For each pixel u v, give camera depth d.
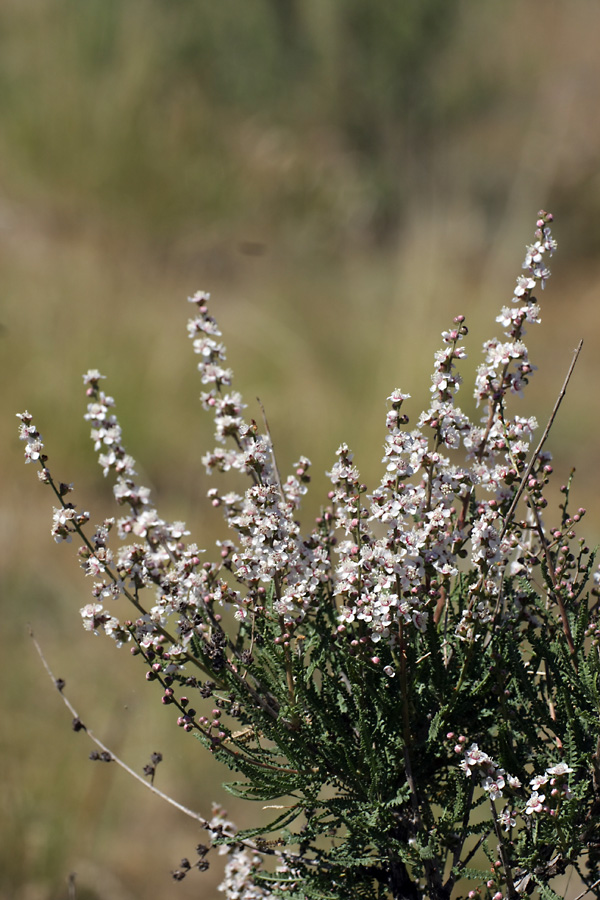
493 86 20.03
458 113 19.75
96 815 5.80
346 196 17.80
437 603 2.34
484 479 2.19
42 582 7.80
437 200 17.45
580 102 18.80
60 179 15.60
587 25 20.30
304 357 12.09
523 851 2.13
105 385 10.42
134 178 15.93
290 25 20.97
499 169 18.05
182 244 15.46
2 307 11.47
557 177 17.61
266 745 2.86
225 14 20.19
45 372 10.27
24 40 17.77
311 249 16.61
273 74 19.95
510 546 2.11
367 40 20.81
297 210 17.44
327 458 9.96
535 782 1.94
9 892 5.48
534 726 2.22
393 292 14.45
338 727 2.13
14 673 6.61
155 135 16.52
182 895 5.61
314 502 8.84
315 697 2.12
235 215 16.50
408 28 20.84
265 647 2.21
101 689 6.63
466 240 16.34
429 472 2.17
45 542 8.52
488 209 17.41
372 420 10.40
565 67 19.81
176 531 2.14
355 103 20.16
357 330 12.91
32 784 5.82
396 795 2.16
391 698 2.18
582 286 15.88
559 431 11.00
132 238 15.27
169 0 19.72
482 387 2.24
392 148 19.20
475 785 2.18
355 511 2.21
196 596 2.20
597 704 2.12
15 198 15.28
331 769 2.15
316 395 11.12
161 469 9.87
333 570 2.46
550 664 2.21
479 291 14.05
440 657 2.13
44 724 6.25
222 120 18.56
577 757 2.12
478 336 12.87
